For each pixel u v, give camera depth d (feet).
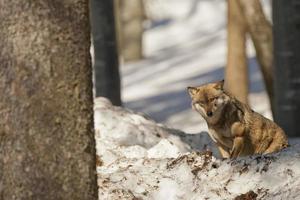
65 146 25.72
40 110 25.27
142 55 183.32
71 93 25.82
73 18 25.76
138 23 182.91
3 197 25.27
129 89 144.25
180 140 48.57
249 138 40.24
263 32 77.30
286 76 68.33
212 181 34.06
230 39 82.89
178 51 189.57
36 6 25.12
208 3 245.04
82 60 26.08
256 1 77.15
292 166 33.60
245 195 32.58
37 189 25.31
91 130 26.61
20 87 25.12
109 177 35.68
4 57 25.14
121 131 47.44
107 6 73.10
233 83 83.41
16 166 25.18
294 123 68.23
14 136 25.14
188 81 144.25
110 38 73.31
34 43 25.17
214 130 40.83
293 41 67.97
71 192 25.90
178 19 238.27
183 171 35.04
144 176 35.58
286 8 67.92
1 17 25.11
